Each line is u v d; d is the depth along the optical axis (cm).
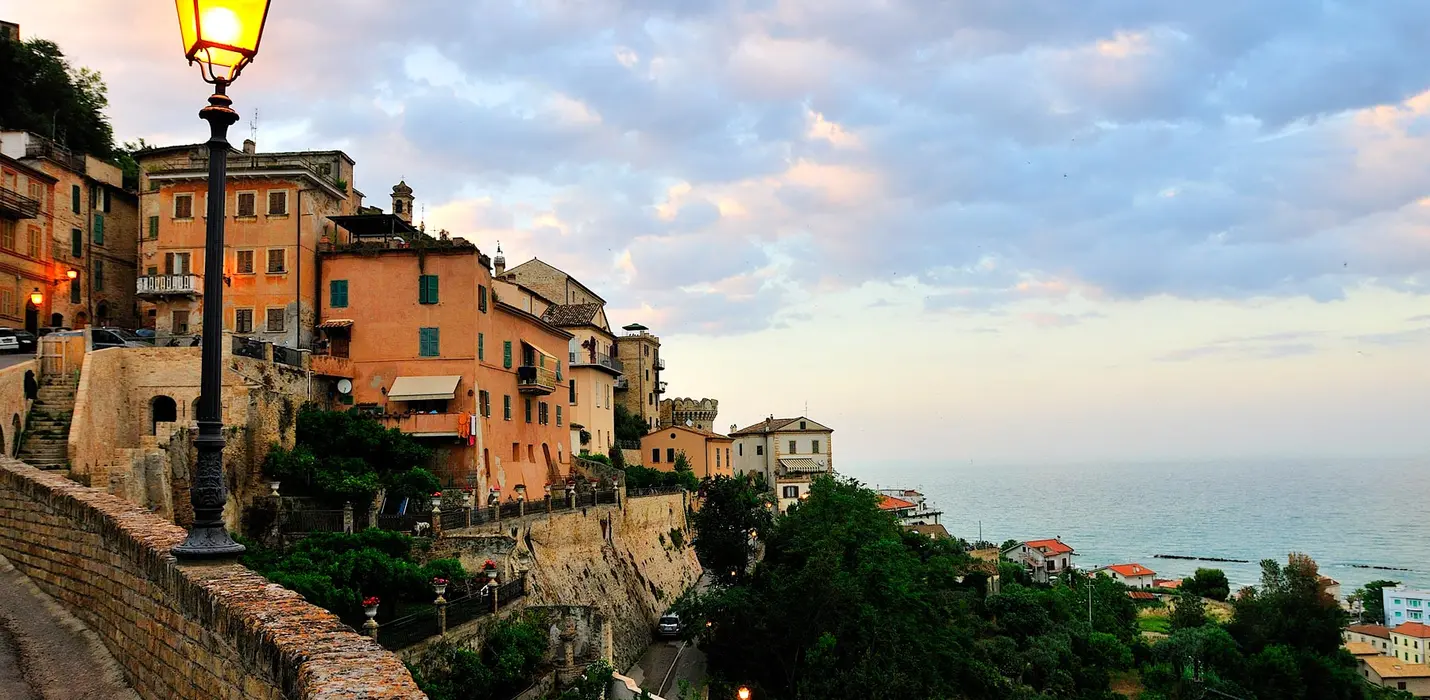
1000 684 5866
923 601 5381
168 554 1300
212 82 1189
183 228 5166
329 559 3114
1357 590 15525
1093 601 9612
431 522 3675
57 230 5659
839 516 5769
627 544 5841
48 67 6838
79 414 3306
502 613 3216
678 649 5425
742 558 6469
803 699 4325
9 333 4362
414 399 4897
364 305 5125
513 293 6994
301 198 5131
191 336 4531
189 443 3612
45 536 1812
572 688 3169
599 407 8119
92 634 1562
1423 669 9456
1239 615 8862
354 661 824
